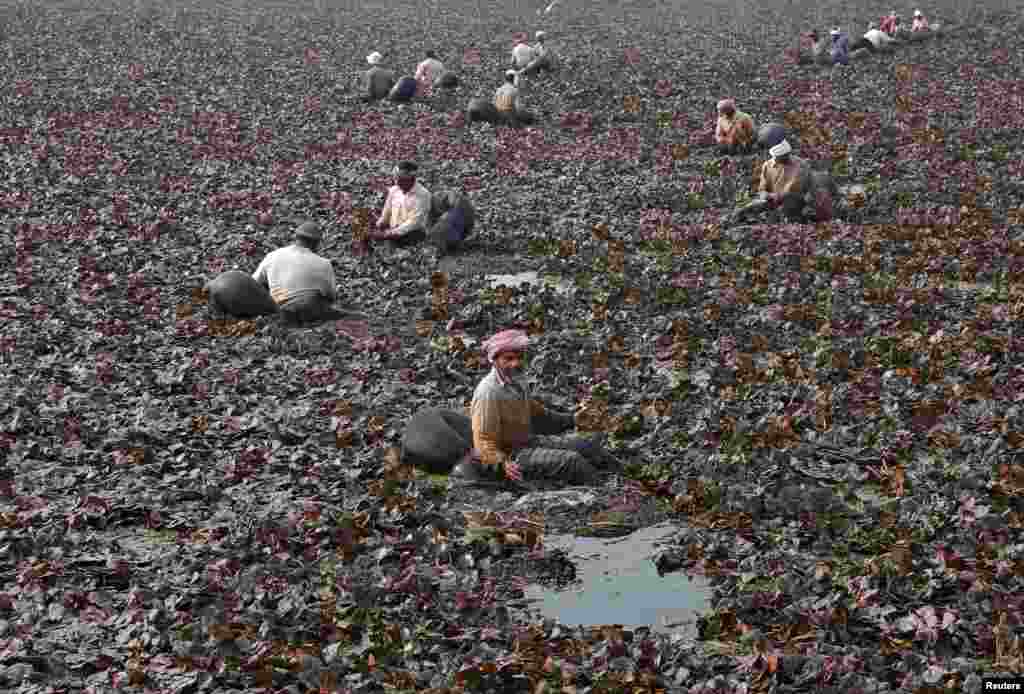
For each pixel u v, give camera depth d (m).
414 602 7.22
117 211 18.88
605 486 9.01
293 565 7.79
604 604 7.40
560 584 7.67
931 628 6.67
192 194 20.39
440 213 17.17
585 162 23.09
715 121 27.02
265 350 12.48
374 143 25.00
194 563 7.77
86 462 9.66
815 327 12.95
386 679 6.43
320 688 6.30
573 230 17.83
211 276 15.35
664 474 9.05
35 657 6.71
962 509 8.11
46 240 17.11
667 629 7.11
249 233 17.72
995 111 27.20
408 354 12.23
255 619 7.03
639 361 11.85
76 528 8.51
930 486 8.61
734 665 6.52
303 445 9.86
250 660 6.56
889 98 29.45
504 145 24.78
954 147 23.27
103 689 6.46
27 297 14.38
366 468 9.32
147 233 17.58
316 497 8.88
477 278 15.29
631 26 49.38
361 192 20.67
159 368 12.02
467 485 9.12
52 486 9.17
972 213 17.81
